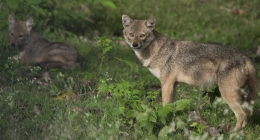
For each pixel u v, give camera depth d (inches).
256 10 833.5
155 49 478.6
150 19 483.2
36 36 602.5
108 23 757.9
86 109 450.6
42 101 463.5
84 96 486.0
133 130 423.8
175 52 469.4
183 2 870.4
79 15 717.9
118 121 405.7
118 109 422.3
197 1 876.0
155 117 403.5
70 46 585.9
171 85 469.7
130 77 557.6
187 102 415.8
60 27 690.8
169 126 421.7
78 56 587.8
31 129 414.9
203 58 452.8
